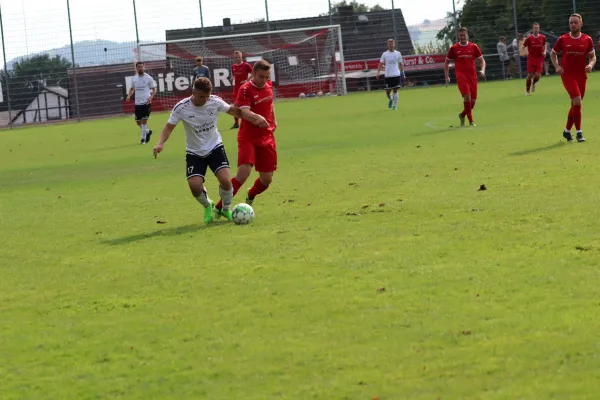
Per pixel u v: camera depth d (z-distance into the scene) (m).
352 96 56.59
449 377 7.19
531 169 18.05
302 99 58.47
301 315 9.08
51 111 61.00
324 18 63.59
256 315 9.20
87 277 11.46
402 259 11.11
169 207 17.25
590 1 61.00
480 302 9.06
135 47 60.91
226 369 7.72
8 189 22.61
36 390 7.57
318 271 10.82
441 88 57.47
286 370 7.60
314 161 23.08
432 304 9.10
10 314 9.96
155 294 10.35
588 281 9.50
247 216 14.52
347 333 8.41
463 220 13.29
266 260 11.63
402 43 63.31
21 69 60.59
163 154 29.05
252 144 15.43
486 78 61.88
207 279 10.84
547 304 8.83
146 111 33.94
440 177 18.09
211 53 60.59
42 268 12.23
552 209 13.55
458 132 27.59
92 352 8.45
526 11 61.00
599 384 6.84
